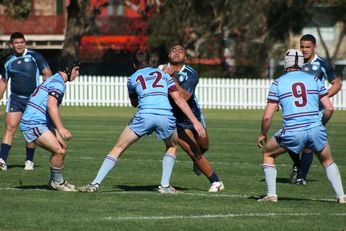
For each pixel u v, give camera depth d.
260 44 180.38
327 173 41.88
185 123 46.56
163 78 44.91
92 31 191.00
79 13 174.12
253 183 51.22
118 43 195.25
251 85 150.75
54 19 198.25
